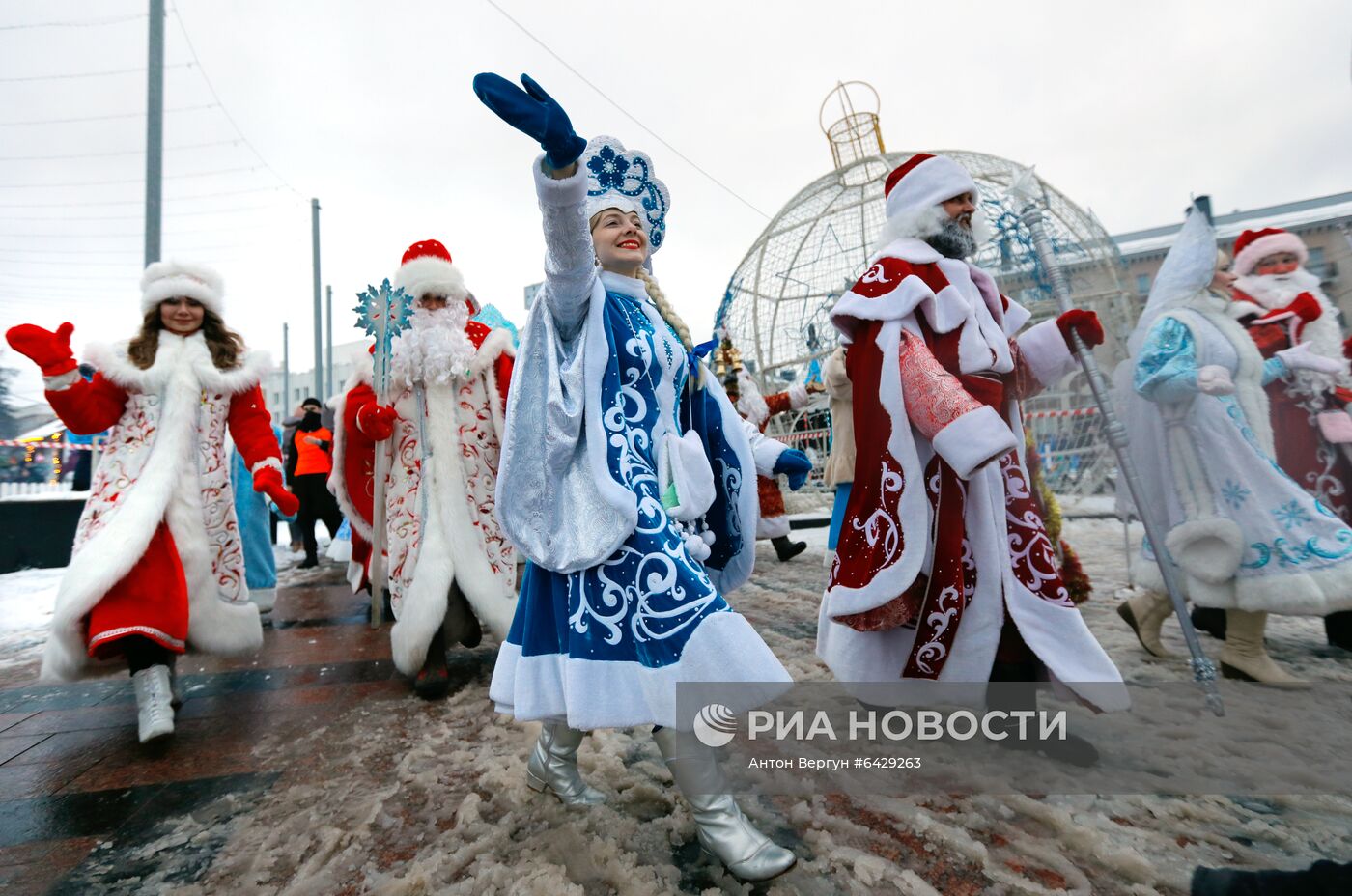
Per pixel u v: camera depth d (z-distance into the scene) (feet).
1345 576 7.42
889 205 7.88
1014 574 6.40
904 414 6.62
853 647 6.79
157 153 30.89
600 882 4.66
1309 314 9.45
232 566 8.96
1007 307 8.06
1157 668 8.70
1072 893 4.34
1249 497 8.00
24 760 7.25
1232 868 4.56
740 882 4.55
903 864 4.75
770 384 27.68
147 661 7.83
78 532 8.04
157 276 9.20
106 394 8.53
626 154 6.24
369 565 13.06
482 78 4.42
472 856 4.99
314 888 4.69
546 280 5.21
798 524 29.19
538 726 7.58
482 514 9.55
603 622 4.75
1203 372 8.15
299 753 7.24
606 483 4.86
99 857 5.25
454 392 9.82
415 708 8.52
